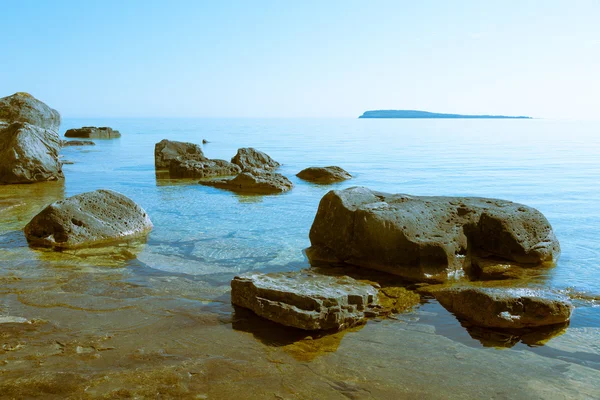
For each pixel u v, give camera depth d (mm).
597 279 7453
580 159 27875
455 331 5629
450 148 38312
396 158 29578
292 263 8219
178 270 7645
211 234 10102
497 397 4207
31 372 4359
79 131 50031
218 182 17516
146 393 4059
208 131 79062
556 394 4277
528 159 28047
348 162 27359
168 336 5254
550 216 12117
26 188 16234
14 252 8383
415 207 8273
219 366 4594
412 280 7449
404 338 5402
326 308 5578
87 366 4516
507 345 5281
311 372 4547
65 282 6898
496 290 6094
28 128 17812
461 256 8023
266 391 4176
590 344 5336
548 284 7230
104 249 8758
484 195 15555
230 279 7277
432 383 4414
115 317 5723
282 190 16562
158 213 12344
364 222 7930
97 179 19312
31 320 5566
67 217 9117
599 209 12992
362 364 4742
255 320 5750
